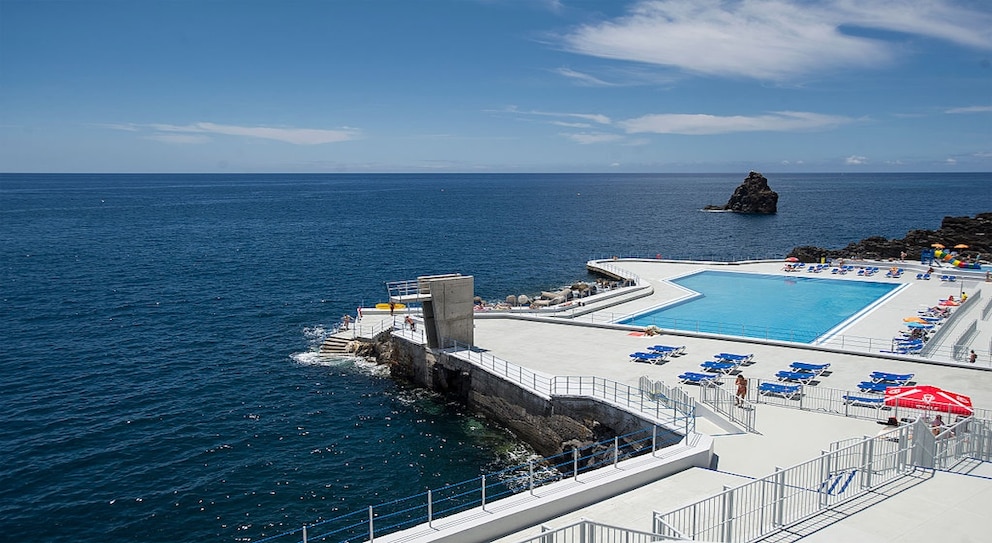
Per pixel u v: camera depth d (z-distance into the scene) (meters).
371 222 155.50
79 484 29.62
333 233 130.75
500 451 33.09
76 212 176.50
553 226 147.50
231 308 64.12
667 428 26.41
